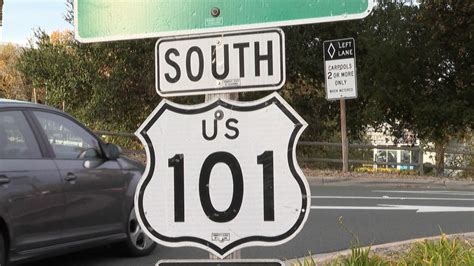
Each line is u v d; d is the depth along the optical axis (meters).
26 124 5.93
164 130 2.69
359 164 20.31
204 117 2.65
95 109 22.25
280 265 2.58
